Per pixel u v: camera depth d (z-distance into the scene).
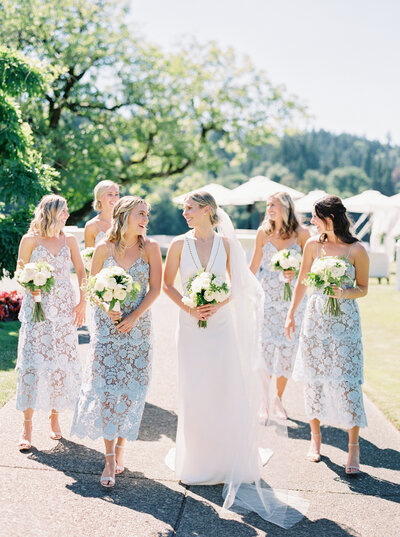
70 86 20.91
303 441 4.49
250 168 94.25
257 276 5.18
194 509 3.33
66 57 20.06
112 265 3.74
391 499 3.52
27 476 3.58
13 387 5.25
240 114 24.64
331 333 3.99
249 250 12.89
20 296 8.85
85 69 21.16
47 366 4.07
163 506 3.33
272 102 24.80
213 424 3.66
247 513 3.31
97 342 3.67
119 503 3.33
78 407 3.63
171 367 6.51
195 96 23.81
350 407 3.87
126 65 21.95
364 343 8.27
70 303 4.26
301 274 4.30
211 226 3.85
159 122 22.61
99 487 3.51
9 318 8.63
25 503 3.24
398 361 7.16
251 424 3.64
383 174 99.31
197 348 3.71
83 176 20.09
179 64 23.17
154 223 62.50
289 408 5.36
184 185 28.28
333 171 94.62
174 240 3.88
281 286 4.98
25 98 18.94
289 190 16.53
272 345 5.01
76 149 19.83
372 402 5.43
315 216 4.13
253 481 3.66
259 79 24.52
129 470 3.80
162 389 5.65
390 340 8.48
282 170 93.00
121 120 22.38
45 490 3.42
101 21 21.09
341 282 3.88
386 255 17.00
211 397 3.67
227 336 3.73
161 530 3.06
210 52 23.81
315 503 3.45
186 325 3.75
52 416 4.22
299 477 3.81
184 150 23.47
